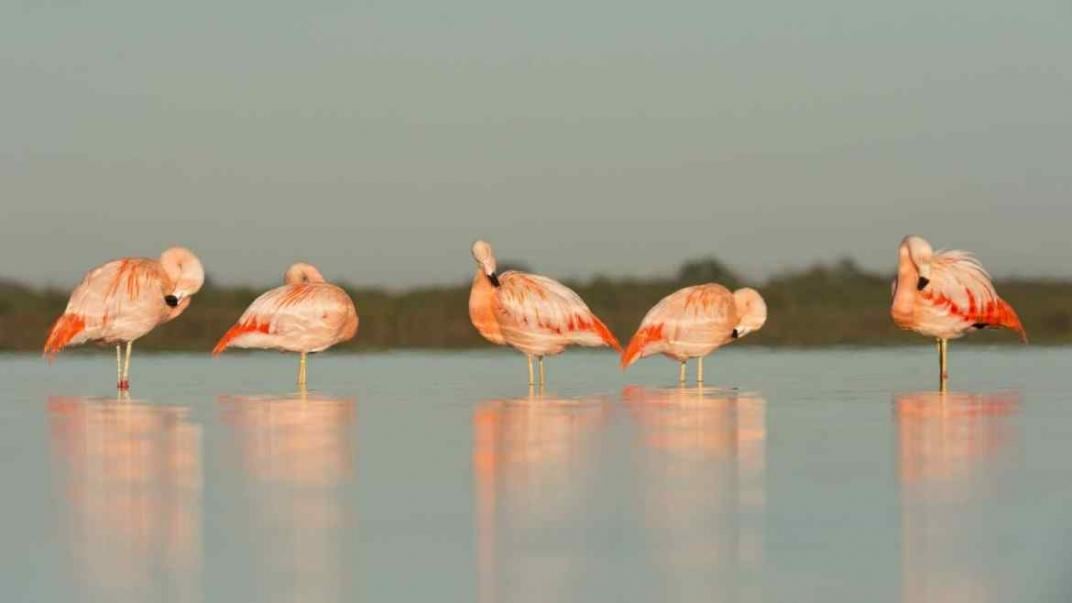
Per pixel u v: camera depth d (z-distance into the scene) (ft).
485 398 70.74
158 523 37.93
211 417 61.62
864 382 80.64
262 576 32.68
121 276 79.36
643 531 36.65
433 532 36.76
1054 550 34.50
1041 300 130.93
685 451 49.98
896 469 45.73
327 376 86.94
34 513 39.06
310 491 42.34
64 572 33.04
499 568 33.22
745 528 36.94
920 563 33.37
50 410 64.95
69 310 79.66
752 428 56.70
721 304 79.00
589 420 59.72
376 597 31.07
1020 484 42.83
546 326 79.15
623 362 79.66
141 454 49.88
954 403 67.31
